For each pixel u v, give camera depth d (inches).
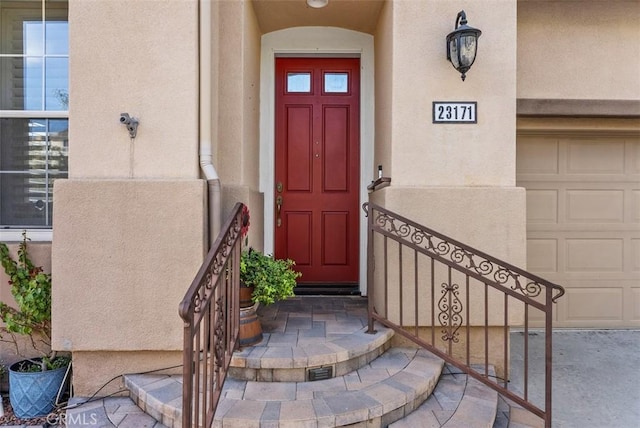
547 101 146.4
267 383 96.3
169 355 106.0
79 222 103.0
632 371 129.8
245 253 114.1
